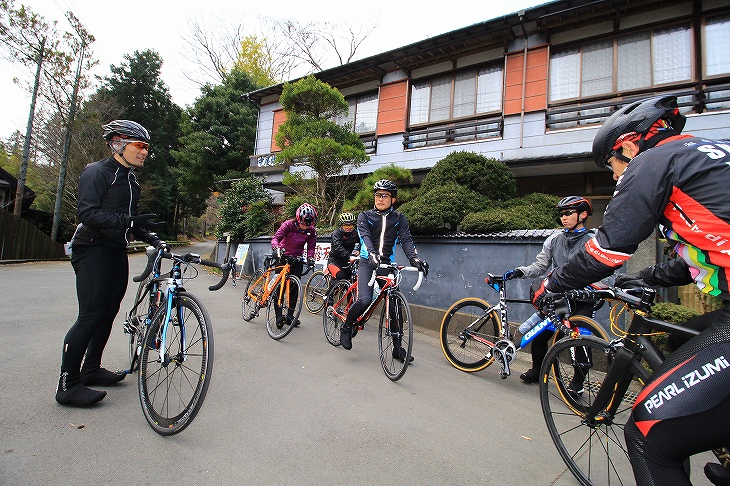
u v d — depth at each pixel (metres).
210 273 11.77
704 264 1.39
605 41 7.96
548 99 8.39
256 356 3.79
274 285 4.66
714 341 1.33
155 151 29.02
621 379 1.96
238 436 2.28
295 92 9.18
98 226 2.46
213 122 21.41
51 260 15.41
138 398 2.70
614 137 1.75
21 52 14.15
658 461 1.39
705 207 1.33
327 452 2.18
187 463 1.98
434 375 3.71
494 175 6.91
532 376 3.68
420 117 10.49
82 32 15.23
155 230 2.80
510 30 8.62
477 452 2.31
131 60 28.72
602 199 8.02
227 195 13.10
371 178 7.68
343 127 9.27
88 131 18.89
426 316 5.71
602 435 2.16
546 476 2.11
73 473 1.82
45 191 20.56
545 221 5.66
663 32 7.44
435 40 9.26
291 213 9.86
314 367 3.60
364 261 3.93
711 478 1.76
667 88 7.28
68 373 2.48
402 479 1.98
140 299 3.15
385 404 2.91
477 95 9.59
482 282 5.20
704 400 1.30
